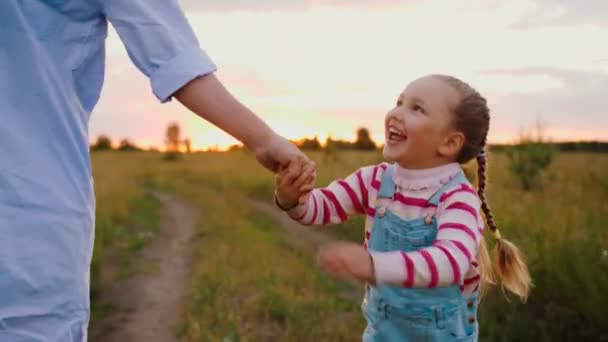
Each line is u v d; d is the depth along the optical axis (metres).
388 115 2.03
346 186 2.20
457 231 1.83
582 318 5.36
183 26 1.63
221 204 18.36
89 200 1.59
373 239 2.11
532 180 11.35
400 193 2.05
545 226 6.44
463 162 2.05
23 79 1.47
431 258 1.62
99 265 8.38
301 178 1.72
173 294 7.66
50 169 1.49
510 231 6.48
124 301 7.31
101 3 1.56
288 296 6.94
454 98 1.96
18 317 1.46
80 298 1.56
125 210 16.06
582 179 10.10
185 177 35.66
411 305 2.06
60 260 1.49
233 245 10.71
